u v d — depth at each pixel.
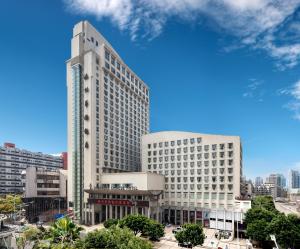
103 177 118.00
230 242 84.31
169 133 126.81
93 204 111.94
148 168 130.00
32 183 129.75
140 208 106.62
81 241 47.50
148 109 173.75
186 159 120.75
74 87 122.69
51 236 46.09
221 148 113.81
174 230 95.44
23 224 111.75
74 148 120.19
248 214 87.75
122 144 138.50
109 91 130.25
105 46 128.00
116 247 45.72
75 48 124.56
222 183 111.25
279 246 69.88
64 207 139.25
